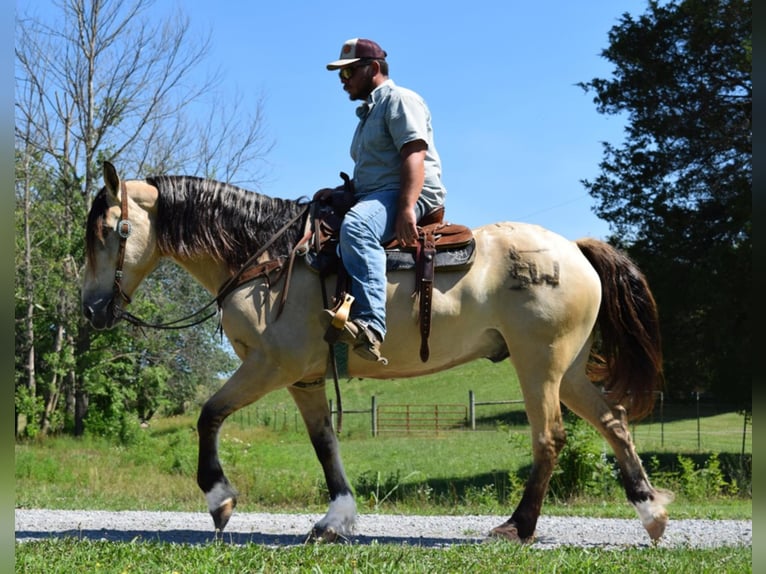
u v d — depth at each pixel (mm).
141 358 30359
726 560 4707
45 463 17047
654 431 32562
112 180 5469
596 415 5984
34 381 30703
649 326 6027
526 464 22172
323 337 5242
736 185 21625
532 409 5598
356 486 15070
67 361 27531
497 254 5609
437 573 4078
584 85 23656
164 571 4004
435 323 5426
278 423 40719
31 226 28609
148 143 28203
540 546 5535
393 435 36594
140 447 21656
